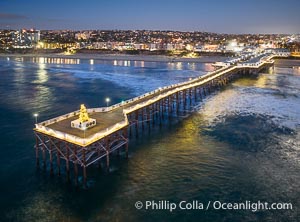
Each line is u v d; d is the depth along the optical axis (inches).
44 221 1392.7
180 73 6717.5
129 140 2354.8
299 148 2217.0
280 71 6820.9
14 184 1688.0
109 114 2182.6
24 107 3361.2
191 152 2142.0
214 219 1418.6
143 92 4340.6
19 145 2212.1
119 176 1785.2
